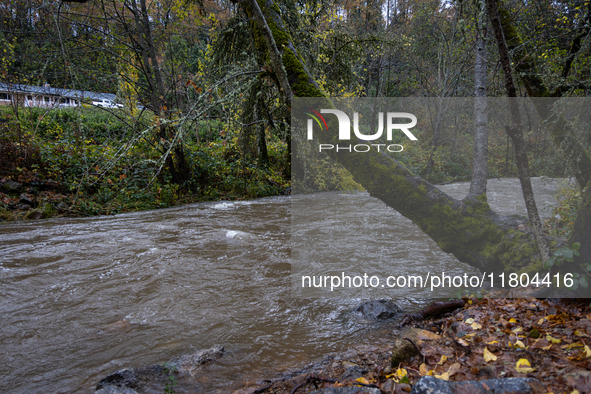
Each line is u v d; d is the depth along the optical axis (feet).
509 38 14.71
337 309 11.65
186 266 15.75
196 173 38.17
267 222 24.82
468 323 8.71
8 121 33.81
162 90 34.19
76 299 12.48
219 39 26.14
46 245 18.84
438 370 6.88
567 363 6.06
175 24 37.55
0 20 32.22
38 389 7.75
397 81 60.70
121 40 33.99
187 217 26.99
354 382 7.05
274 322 10.82
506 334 7.75
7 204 27.27
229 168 40.29
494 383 5.44
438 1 45.80
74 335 10.11
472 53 33.94
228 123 15.92
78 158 32.53
